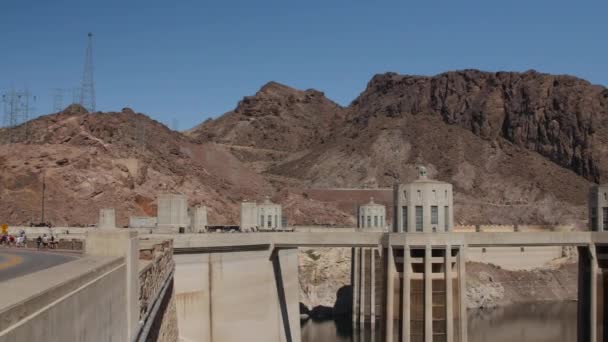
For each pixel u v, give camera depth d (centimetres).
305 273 17188
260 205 14375
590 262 9212
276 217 14462
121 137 19400
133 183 15488
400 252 8162
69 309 2138
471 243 8525
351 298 17138
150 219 11825
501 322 16600
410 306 8031
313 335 14575
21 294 1842
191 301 8412
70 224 13362
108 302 2833
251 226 12581
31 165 14100
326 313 17038
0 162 14038
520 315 17812
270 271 9556
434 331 7988
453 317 8069
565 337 14612
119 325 3130
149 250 5031
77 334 2242
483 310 18788
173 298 6638
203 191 17862
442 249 8088
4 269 3644
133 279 3512
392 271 8138
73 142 16138
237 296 8994
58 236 8600
